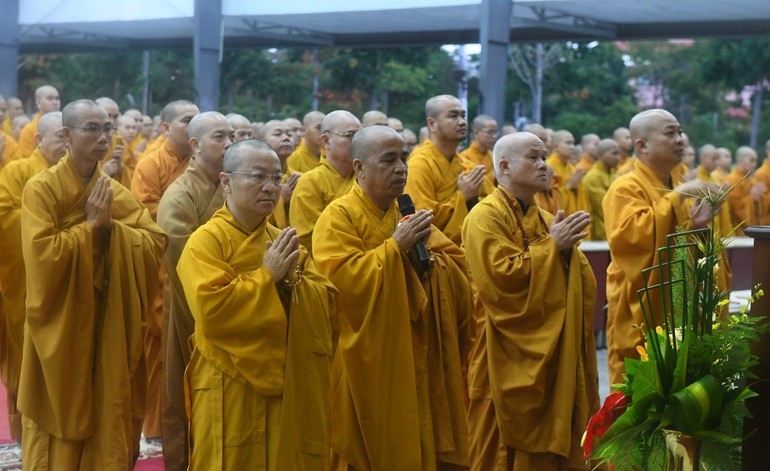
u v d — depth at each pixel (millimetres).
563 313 5949
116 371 5777
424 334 5766
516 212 6145
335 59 21812
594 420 4117
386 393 5578
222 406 5000
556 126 26375
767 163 16562
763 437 3881
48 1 17766
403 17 15102
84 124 5766
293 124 12047
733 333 3848
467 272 6215
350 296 5543
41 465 5816
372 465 5605
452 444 5805
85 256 5688
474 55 23516
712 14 14055
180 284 6457
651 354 3971
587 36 15484
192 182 6707
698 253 4066
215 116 6766
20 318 6879
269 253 5012
